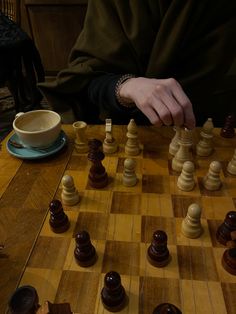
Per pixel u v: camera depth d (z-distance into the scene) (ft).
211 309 1.56
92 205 2.20
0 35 5.69
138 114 3.43
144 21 3.22
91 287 1.66
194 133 2.94
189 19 3.17
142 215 2.12
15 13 6.29
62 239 1.94
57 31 7.38
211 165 2.30
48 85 3.53
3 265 1.77
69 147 2.81
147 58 3.43
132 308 1.57
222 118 3.96
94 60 3.35
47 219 2.08
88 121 3.80
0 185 2.37
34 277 1.71
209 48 3.32
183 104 2.33
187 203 2.22
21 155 2.62
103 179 2.34
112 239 1.94
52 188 2.35
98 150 2.49
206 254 1.85
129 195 2.29
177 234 1.98
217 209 2.17
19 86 7.02
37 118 2.83
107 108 3.37
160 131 3.01
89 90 3.40
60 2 6.89
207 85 3.49
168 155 2.70
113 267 1.77
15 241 1.92
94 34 3.38
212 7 3.20
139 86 2.68
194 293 1.64
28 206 2.18
